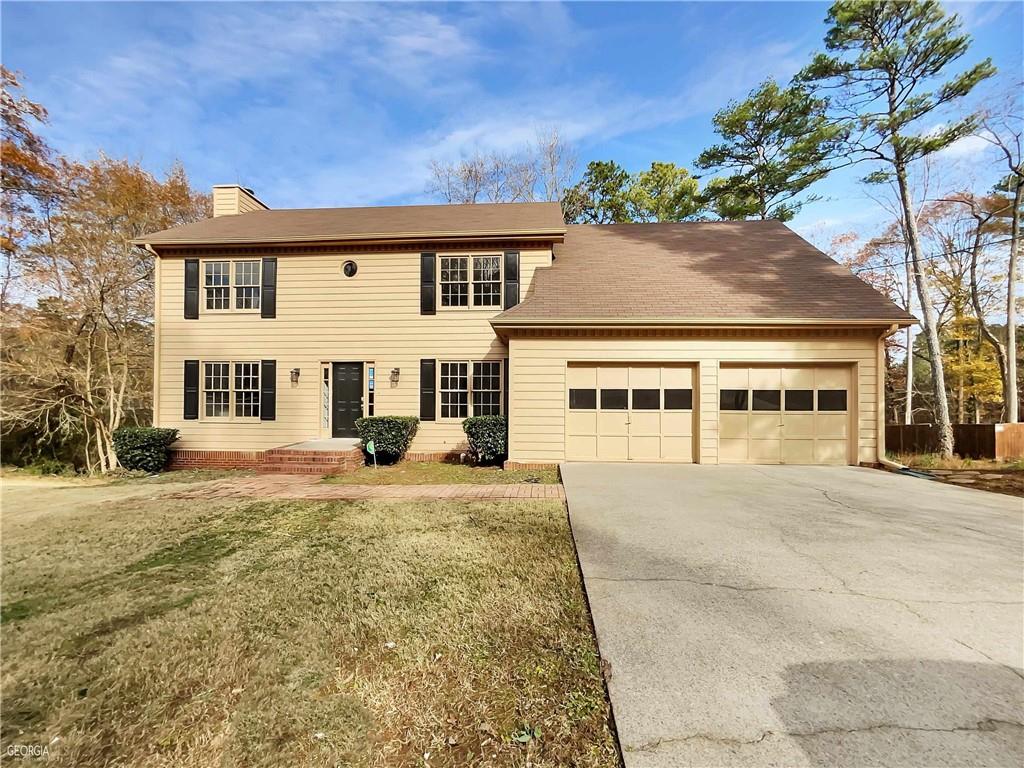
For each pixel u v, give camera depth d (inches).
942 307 737.6
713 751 74.4
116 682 101.9
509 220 465.1
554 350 374.6
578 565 156.8
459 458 423.5
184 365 443.2
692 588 135.6
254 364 444.8
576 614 123.5
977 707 83.9
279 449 378.6
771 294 383.6
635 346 370.6
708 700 86.4
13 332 507.5
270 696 95.5
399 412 433.7
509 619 121.3
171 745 84.6
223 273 448.8
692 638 108.0
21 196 550.6
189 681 101.7
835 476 314.8
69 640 118.0
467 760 77.4
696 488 275.3
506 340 405.1
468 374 430.9
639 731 79.1
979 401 824.9
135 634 120.0
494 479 327.3
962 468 376.5
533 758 76.9
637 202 909.2
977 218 613.3
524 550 173.5
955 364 762.2
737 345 365.4
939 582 138.9
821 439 364.2
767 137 696.4
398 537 191.8
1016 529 192.5
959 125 470.0
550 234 419.2
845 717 81.4
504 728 83.9
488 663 103.0
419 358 434.9
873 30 479.5
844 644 105.1
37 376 495.8
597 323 362.0
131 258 582.2
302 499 264.4
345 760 79.3
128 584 150.7
